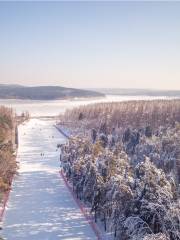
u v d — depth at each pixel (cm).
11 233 5122
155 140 8831
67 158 8050
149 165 4500
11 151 7619
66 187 7538
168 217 3431
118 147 7944
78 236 5044
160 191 3675
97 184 5134
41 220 5634
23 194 6981
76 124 17500
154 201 3656
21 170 9144
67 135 15575
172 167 6788
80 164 6544
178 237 3394
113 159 5625
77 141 8275
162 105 16025
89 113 18212
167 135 8681
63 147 8856
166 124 12569
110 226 4631
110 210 4750
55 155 11444
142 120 13800
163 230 3444
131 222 3688
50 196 6900
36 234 5097
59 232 5175
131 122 13875
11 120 15112
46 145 13425
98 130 13212
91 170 5625
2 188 6166
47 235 5066
